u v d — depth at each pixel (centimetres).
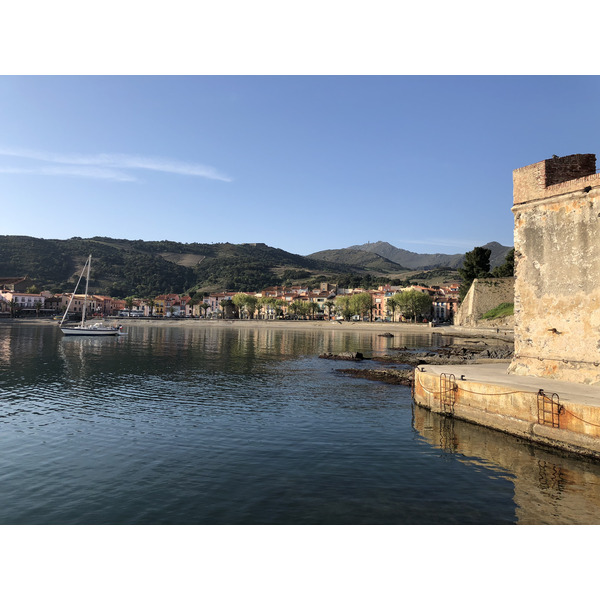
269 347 7069
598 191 1883
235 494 1287
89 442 1819
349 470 1501
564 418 1645
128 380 3541
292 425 2128
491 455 1662
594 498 1274
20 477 1418
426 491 1321
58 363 4622
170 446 1770
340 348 7019
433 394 2353
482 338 8681
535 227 2208
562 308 2056
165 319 17425
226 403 2655
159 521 1105
